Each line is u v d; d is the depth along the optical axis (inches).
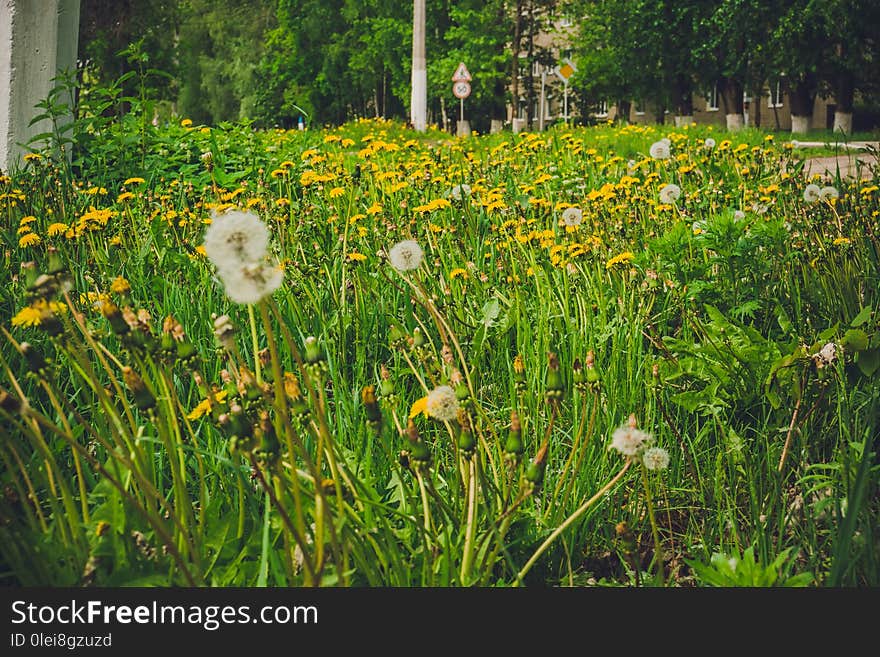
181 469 87.6
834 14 1202.0
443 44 1872.5
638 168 303.1
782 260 171.5
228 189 285.4
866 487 91.0
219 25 2255.2
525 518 95.3
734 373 128.1
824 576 90.9
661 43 1507.1
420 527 81.1
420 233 197.2
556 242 191.9
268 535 74.9
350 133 767.7
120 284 84.6
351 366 144.0
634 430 79.3
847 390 127.4
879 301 159.9
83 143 312.0
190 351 81.8
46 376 78.7
